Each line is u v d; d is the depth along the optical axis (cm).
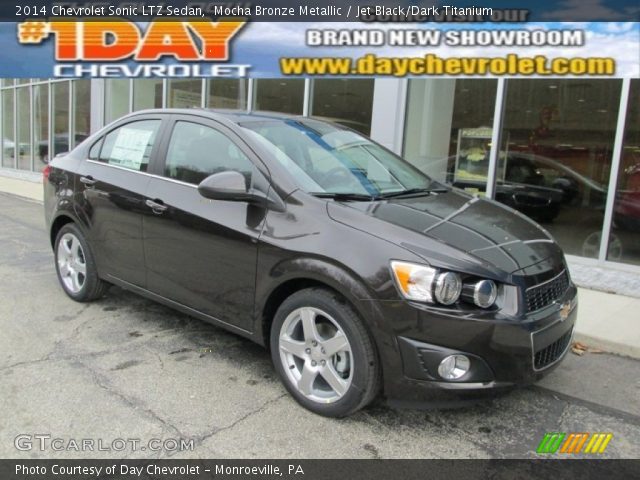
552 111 667
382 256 285
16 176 1666
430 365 275
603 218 629
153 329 434
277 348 328
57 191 487
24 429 290
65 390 331
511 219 362
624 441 306
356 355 291
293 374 324
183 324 446
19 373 351
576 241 652
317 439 291
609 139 625
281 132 381
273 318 337
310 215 315
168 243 382
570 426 319
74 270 484
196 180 377
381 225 299
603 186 629
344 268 291
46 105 1534
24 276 569
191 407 318
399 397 287
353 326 290
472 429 310
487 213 359
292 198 326
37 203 1134
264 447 283
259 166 344
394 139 784
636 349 429
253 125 378
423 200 360
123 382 345
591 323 486
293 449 282
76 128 1416
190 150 390
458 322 272
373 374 291
